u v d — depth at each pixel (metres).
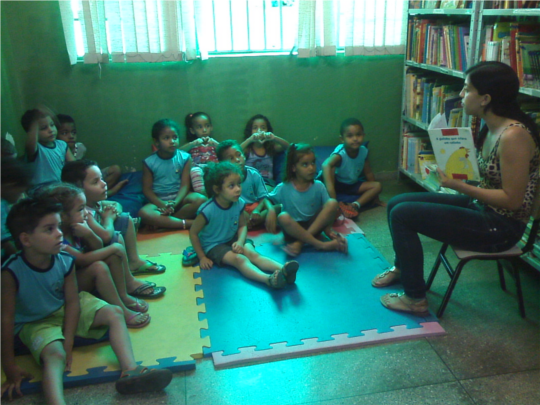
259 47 3.82
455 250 2.14
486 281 2.54
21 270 1.86
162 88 3.73
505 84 1.88
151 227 3.28
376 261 2.75
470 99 1.95
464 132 1.93
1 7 3.32
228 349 2.05
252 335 2.13
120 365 1.89
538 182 1.98
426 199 2.33
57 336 1.88
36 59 3.51
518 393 1.80
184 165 3.47
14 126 3.43
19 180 2.08
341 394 1.83
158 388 1.82
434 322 2.19
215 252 2.71
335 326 2.18
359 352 2.04
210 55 3.77
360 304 2.34
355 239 3.04
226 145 3.24
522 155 1.85
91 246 2.28
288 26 3.78
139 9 3.45
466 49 2.91
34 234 1.79
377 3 3.65
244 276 2.60
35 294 1.91
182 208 3.31
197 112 3.77
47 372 1.78
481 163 2.06
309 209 3.00
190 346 2.07
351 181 3.57
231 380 1.91
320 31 3.69
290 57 3.77
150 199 3.38
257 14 3.73
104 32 3.49
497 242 2.05
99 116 3.73
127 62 3.57
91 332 2.05
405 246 2.14
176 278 2.61
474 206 2.18
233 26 3.74
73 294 2.00
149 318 2.24
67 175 2.44
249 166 3.57
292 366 1.97
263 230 3.21
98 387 1.89
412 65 3.68
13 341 1.88
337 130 4.03
